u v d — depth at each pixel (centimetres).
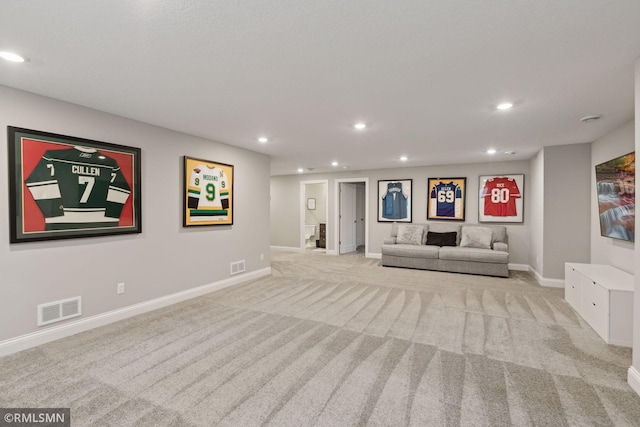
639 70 194
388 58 197
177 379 210
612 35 169
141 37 172
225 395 192
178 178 381
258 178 516
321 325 306
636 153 197
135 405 183
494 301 386
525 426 167
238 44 180
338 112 304
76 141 282
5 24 159
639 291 197
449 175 647
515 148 473
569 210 443
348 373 218
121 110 300
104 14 151
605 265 369
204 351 250
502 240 571
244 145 459
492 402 187
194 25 161
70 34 169
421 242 624
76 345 260
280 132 384
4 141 241
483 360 238
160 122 341
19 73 219
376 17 154
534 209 536
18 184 248
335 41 177
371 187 733
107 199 307
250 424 167
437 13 151
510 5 144
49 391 196
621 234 324
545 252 459
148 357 240
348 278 512
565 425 167
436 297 403
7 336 244
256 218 511
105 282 308
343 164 651
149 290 349
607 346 262
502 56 193
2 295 242
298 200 841
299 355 244
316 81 232
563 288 446
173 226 376
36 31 166
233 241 465
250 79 229
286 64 205
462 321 318
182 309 354
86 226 291
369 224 738
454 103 277
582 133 378
